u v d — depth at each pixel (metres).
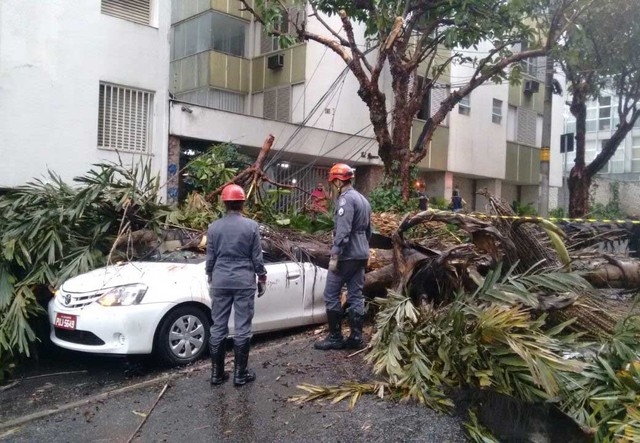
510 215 6.13
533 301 4.98
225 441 4.36
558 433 4.09
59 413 5.08
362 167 19.14
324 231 8.93
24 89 12.12
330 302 6.15
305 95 18.69
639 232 9.99
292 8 18.22
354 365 5.72
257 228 5.41
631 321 4.98
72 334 6.23
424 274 6.45
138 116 13.81
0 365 6.27
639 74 17.62
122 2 13.49
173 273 6.49
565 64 17.94
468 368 4.60
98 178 7.66
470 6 12.85
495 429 4.21
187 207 8.45
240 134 15.57
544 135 16.17
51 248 7.05
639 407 3.89
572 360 4.45
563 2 11.95
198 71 19.50
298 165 17.83
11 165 12.02
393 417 4.47
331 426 4.45
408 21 13.56
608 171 42.53
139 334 5.99
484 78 13.61
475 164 22.42
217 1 19.22
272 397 5.09
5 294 6.71
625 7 15.05
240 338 5.34
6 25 11.88
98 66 13.09
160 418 4.83
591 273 6.70
